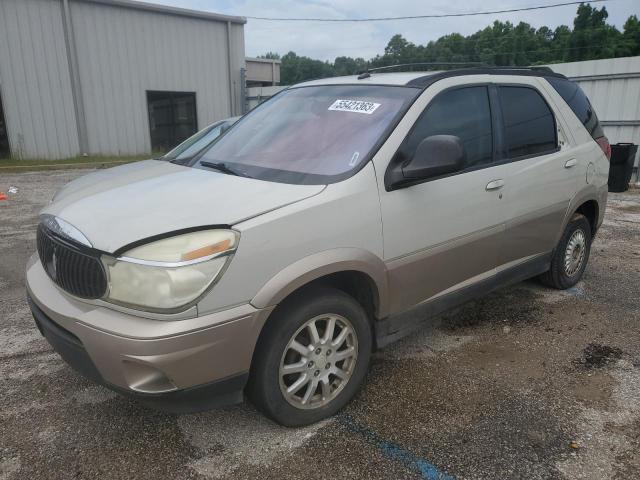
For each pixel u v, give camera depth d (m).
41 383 3.29
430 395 3.16
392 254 2.98
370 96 3.41
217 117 19.59
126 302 2.29
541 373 3.43
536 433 2.81
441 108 3.35
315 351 2.77
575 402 3.10
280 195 2.68
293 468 2.54
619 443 2.73
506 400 3.12
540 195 4.02
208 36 18.67
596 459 2.61
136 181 3.14
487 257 3.67
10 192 10.33
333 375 2.90
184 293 2.25
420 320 3.35
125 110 17.14
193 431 2.82
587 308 4.49
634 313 4.39
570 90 4.59
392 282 3.04
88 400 3.11
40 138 15.67
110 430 2.83
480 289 3.72
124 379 2.29
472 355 3.66
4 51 14.65
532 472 2.52
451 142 2.84
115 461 2.59
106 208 2.66
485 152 3.58
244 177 3.01
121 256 2.30
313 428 2.85
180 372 2.29
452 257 3.38
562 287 4.84
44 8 15.03
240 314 2.39
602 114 12.29
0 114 14.99
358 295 3.06
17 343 3.81
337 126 3.27
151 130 17.89
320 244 2.63
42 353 3.67
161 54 17.61
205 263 2.29
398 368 3.48
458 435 2.79
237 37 19.42
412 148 3.12
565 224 4.46
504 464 2.57
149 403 2.36
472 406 3.05
